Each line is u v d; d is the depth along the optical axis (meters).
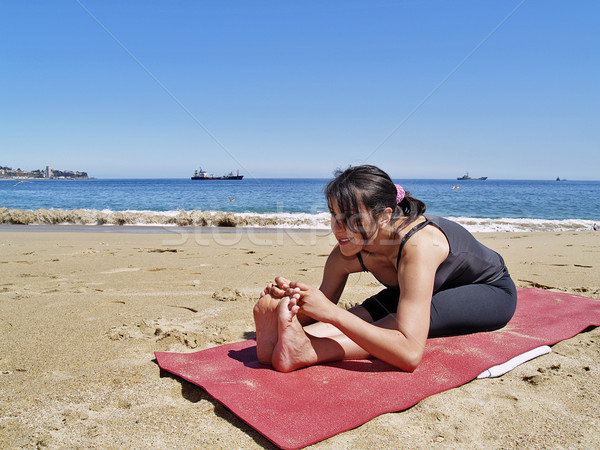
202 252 6.30
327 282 2.59
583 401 1.84
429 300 2.03
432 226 2.25
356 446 1.52
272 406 1.74
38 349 2.46
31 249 6.45
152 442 1.55
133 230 9.73
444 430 1.62
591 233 9.39
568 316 2.90
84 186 54.06
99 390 1.96
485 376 2.06
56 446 1.53
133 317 3.09
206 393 1.92
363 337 1.94
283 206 18.81
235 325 2.94
